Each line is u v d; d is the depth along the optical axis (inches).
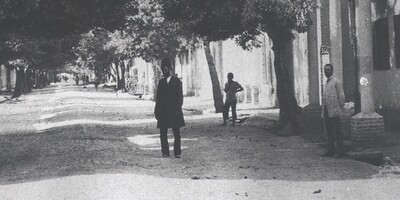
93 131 804.0
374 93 768.9
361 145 584.4
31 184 391.5
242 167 463.8
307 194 343.3
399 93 698.2
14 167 489.1
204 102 1601.9
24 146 660.7
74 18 642.2
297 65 1098.1
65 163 495.5
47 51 1632.6
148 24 1473.9
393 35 708.7
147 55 1615.4
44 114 1263.5
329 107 517.3
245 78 1461.6
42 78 4247.0
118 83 2839.6
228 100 872.3
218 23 753.6
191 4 733.9
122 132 802.8
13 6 546.6
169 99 532.4
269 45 1251.2
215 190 358.3
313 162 487.5
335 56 642.2
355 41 673.0
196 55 2046.0
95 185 375.9
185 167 467.5
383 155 523.2
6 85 3161.9
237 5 713.0
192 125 898.7
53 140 706.2
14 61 2068.2
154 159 520.4
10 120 1118.4
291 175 421.7
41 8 592.4
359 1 605.6
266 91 1268.5
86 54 2536.9
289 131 731.4
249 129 810.8
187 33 1318.9
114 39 1700.3
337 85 516.1
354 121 601.9
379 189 357.7
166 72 542.3
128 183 382.6
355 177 411.2
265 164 482.0
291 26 714.8
